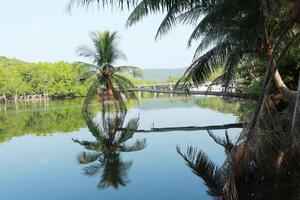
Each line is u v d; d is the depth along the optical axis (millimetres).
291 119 7879
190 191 8430
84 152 13758
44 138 17672
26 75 77688
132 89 33656
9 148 15141
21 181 9875
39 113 34531
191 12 13430
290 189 7438
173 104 39969
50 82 77375
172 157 12086
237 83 30297
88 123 23625
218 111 27734
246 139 7062
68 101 63438
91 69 30562
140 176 9930
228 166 7262
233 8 9578
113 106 33719
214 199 7789
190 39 12812
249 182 7480
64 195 8539
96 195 8438
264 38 11516
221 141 14539
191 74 12570
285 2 7156
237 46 12211
